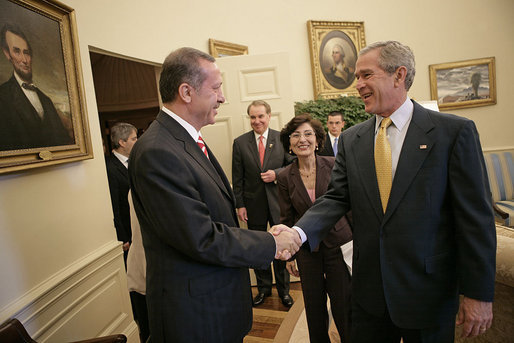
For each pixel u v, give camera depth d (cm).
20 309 143
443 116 108
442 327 110
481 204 100
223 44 382
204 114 124
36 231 160
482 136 500
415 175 107
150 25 293
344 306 161
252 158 275
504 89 492
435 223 106
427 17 493
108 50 240
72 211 186
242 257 111
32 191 159
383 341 123
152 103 606
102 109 590
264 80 299
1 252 141
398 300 110
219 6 390
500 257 140
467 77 493
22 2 151
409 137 110
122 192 247
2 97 140
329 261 165
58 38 176
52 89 170
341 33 482
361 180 120
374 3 493
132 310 247
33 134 156
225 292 118
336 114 363
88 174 203
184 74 115
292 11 461
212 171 123
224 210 122
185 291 110
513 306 141
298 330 225
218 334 115
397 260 109
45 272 163
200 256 105
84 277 188
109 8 243
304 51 470
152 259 115
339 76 486
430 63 499
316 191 172
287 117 302
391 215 110
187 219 103
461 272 104
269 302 275
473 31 489
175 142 114
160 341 112
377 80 111
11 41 146
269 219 277
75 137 187
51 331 164
